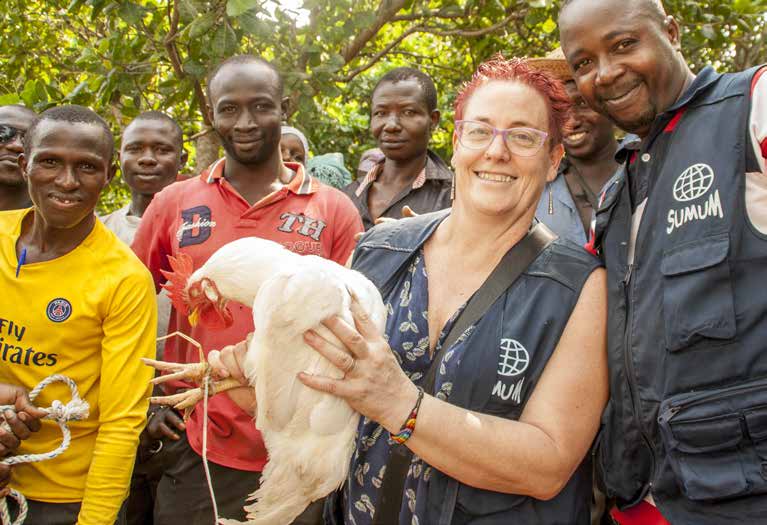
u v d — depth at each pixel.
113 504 2.61
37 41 6.69
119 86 5.07
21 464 2.62
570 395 1.95
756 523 1.82
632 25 2.06
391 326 2.17
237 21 4.78
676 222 1.94
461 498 1.97
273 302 1.83
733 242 1.83
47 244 2.66
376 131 4.46
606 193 2.29
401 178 4.46
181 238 3.21
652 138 2.13
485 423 1.86
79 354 2.66
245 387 2.14
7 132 3.41
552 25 6.36
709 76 2.03
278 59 5.60
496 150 2.03
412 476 2.05
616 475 2.15
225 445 3.04
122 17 4.73
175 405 2.09
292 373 1.86
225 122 3.26
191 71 4.84
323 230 3.26
